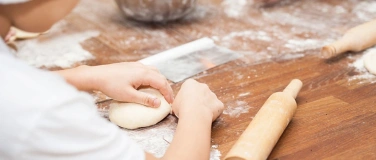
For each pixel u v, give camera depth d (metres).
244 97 1.03
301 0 1.73
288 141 0.85
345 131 0.88
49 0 0.60
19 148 0.52
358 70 1.16
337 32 1.41
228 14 1.61
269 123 0.82
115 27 1.51
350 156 0.80
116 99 0.94
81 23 1.56
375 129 0.89
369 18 1.52
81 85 0.92
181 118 0.81
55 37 1.44
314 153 0.82
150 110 0.92
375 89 1.05
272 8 1.65
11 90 0.52
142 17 1.48
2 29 0.61
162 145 0.86
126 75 0.93
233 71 1.17
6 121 0.51
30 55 1.31
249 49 1.30
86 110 0.58
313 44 1.32
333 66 1.18
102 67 0.95
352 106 0.98
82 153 0.56
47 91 0.54
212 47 1.31
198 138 0.75
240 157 0.72
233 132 0.89
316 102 1.00
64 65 1.24
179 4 1.44
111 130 0.61
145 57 1.28
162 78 0.96
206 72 1.17
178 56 1.25
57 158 0.55
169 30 1.48
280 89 1.07
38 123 0.52
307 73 1.15
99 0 1.81
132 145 0.64
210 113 0.85
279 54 1.26
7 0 0.55
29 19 0.61
